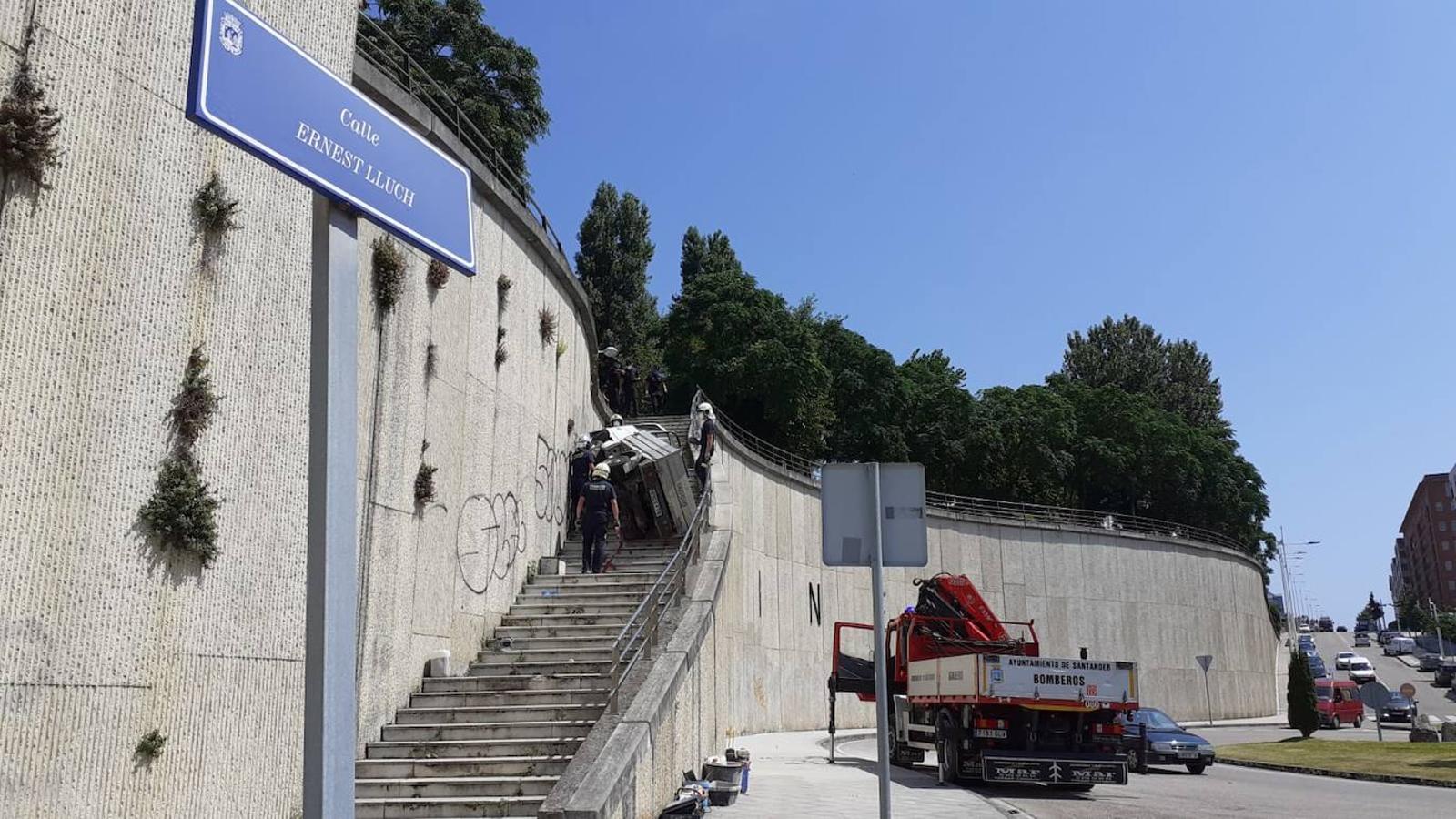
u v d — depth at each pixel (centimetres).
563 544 2144
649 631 1387
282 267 1082
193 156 975
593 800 892
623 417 3353
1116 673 1717
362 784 1168
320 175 424
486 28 3441
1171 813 1455
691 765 1418
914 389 5378
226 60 387
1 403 780
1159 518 6688
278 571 1040
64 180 844
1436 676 7719
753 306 4778
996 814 1336
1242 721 5234
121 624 862
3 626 768
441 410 1545
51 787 793
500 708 1344
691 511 2320
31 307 810
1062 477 6012
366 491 1314
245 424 1013
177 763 903
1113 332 8369
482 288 1730
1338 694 4956
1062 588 4638
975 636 2122
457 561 1571
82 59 869
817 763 2098
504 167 1914
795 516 3509
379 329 1373
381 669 1324
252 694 995
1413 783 2041
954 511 4331
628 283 6381
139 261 909
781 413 4566
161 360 925
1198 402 8031
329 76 438
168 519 905
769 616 3147
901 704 2078
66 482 826
